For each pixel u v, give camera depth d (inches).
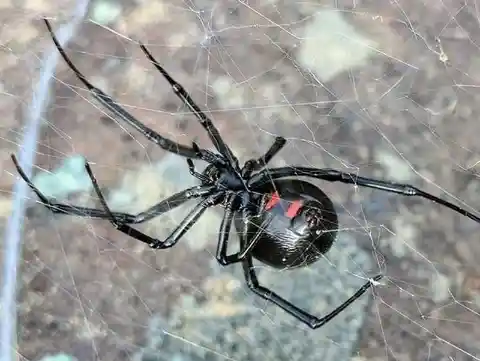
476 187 3.9
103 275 3.9
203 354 3.9
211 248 3.9
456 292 3.9
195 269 3.9
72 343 3.9
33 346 3.9
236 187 3.6
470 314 3.8
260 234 3.5
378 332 3.9
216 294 3.9
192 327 3.9
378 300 3.9
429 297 3.9
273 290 3.9
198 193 3.6
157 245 3.6
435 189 3.9
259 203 3.5
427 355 3.8
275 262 3.5
